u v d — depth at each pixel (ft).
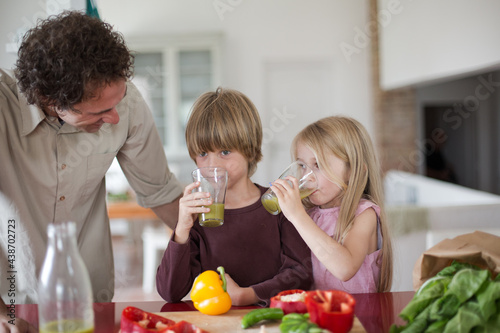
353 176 4.43
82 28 3.27
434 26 12.24
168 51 18.78
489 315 2.73
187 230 3.78
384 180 17.63
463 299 2.79
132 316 3.02
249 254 4.26
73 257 2.68
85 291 2.70
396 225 6.86
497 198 9.87
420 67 13.34
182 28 19.61
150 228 17.35
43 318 2.65
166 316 3.31
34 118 4.00
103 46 3.31
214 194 3.60
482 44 9.72
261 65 19.84
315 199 4.53
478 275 2.84
